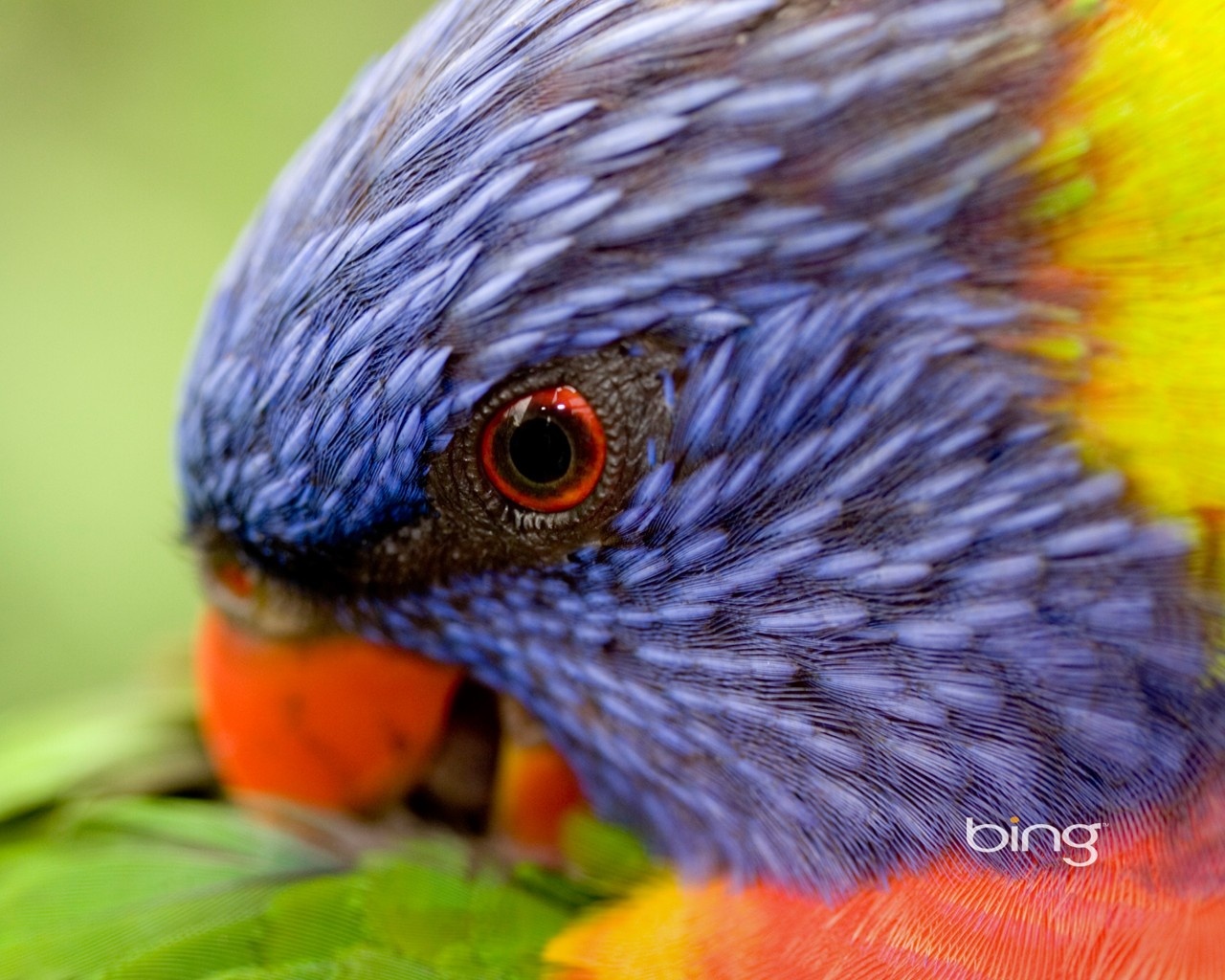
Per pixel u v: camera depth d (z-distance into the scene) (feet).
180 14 1.84
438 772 0.90
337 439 0.83
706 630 0.83
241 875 0.90
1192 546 0.81
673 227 0.80
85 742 0.97
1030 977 0.83
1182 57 0.80
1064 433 0.81
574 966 0.86
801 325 0.81
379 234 0.82
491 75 0.82
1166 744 0.82
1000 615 0.82
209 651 0.89
